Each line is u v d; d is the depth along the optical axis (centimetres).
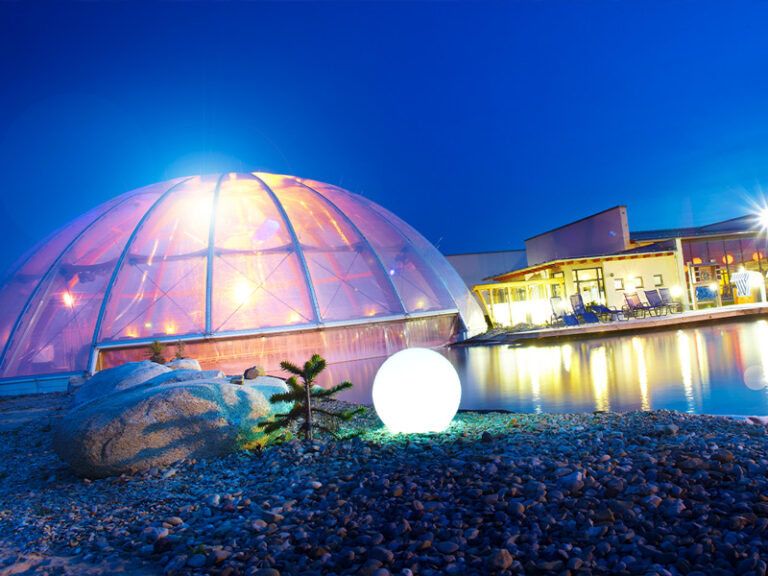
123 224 2095
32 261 1969
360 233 2239
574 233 3375
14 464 627
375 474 413
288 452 523
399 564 262
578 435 483
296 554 286
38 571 301
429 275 2264
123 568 297
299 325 1839
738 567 229
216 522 357
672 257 2661
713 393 747
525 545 268
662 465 365
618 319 2355
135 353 1698
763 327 1653
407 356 586
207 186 2333
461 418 676
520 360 1407
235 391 575
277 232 2106
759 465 341
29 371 1611
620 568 238
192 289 1866
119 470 527
